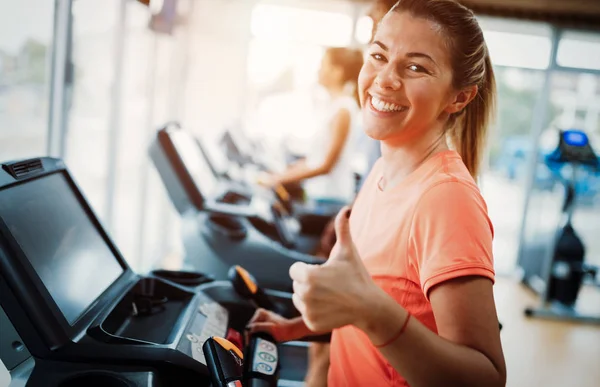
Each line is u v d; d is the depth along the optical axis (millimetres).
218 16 6012
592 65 5727
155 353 1078
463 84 952
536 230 6000
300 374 2293
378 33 979
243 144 5395
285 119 6680
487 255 821
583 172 6168
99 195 3471
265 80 6484
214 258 2748
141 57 4289
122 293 1347
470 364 746
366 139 2951
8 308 1008
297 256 2781
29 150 2338
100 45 3281
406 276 923
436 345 745
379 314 736
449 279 805
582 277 5273
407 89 937
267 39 6109
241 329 1567
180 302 1474
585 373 3963
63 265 1179
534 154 5953
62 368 1015
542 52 5715
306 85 6574
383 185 1059
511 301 5449
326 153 3643
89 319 1137
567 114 6156
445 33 926
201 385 1092
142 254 4410
